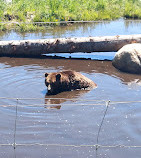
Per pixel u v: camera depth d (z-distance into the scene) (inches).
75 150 256.5
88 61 502.0
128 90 374.9
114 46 519.8
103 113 317.1
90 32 681.0
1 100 345.4
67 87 378.3
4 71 441.1
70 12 832.9
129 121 301.0
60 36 641.6
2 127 289.6
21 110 322.3
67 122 298.5
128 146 252.5
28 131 282.7
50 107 330.0
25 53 527.2
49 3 844.6
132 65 443.2
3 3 826.8
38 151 255.0
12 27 719.1
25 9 805.9
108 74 436.8
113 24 774.5
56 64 483.2
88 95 362.0
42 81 401.1
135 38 513.7
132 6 929.5
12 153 252.8
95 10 907.4
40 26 739.4
